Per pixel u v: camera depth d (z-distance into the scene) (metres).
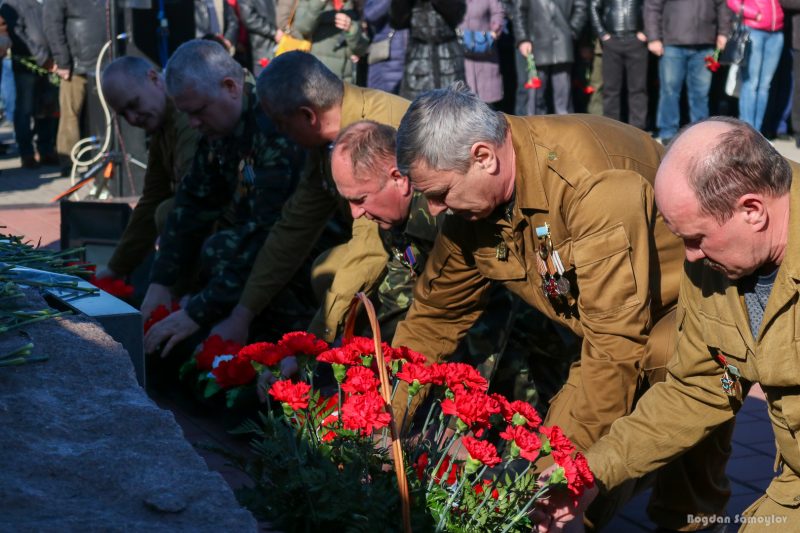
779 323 2.59
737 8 11.88
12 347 2.58
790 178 2.48
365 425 2.53
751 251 2.51
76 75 12.20
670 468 3.84
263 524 2.69
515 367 4.39
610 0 12.22
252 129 5.11
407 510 2.45
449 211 3.54
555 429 2.75
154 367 5.19
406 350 3.03
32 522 1.96
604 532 4.05
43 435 2.25
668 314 3.44
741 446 4.91
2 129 16.38
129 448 2.24
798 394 2.67
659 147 3.57
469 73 11.33
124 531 1.96
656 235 3.32
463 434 2.97
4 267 3.14
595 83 13.11
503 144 3.17
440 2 10.64
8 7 12.66
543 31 11.97
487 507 2.76
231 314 4.85
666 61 12.23
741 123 2.50
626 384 3.22
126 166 10.80
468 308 3.75
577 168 3.20
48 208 10.52
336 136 4.29
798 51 12.09
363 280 4.44
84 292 3.21
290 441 2.79
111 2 10.52
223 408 4.75
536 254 3.36
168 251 5.51
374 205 3.99
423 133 3.08
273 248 4.79
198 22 11.73
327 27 10.95
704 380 3.01
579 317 3.47
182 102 5.04
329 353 2.91
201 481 2.15
